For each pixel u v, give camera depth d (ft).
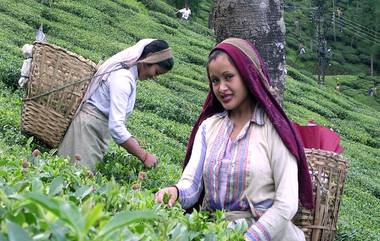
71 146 17.60
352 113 104.27
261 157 10.35
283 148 10.26
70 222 3.93
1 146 15.52
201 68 82.94
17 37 58.23
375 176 59.26
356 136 84.69
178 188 10.72
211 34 129.70
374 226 35.32
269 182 10.37
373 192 50.44
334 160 12.39
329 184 12.35
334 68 209.97
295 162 10.34
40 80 17.67
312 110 91.91
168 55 17.61
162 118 45.68
